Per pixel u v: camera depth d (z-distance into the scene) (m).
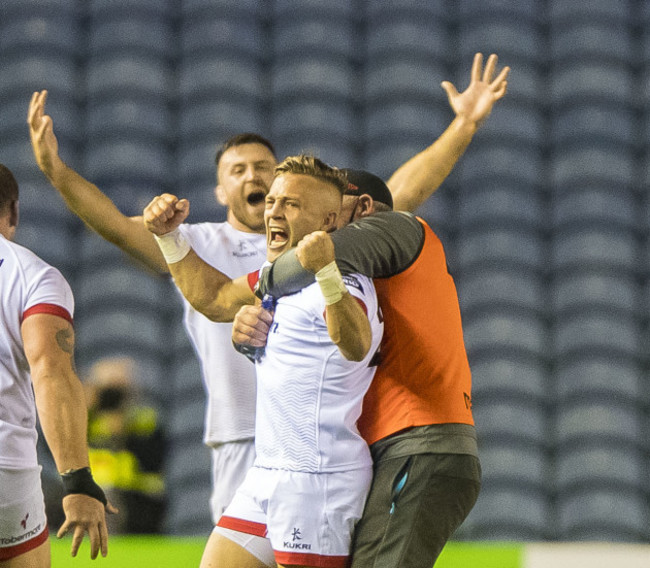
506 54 39.59
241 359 11.49
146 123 37.34
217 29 39.94
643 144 37.94
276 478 7.96
